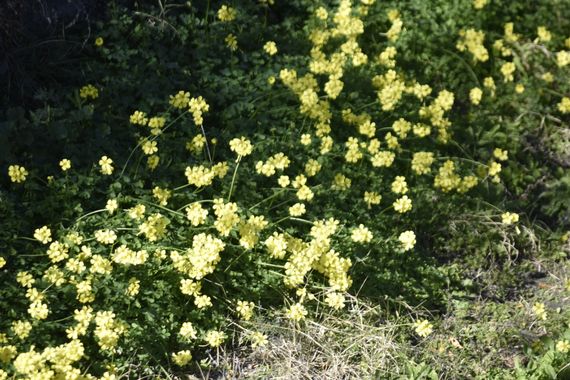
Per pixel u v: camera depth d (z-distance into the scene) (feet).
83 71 7.41
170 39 7.84
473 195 7.63
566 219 7.73
